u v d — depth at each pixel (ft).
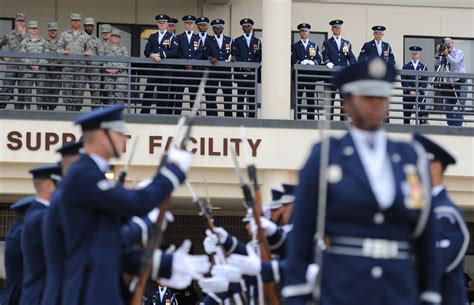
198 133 154.10
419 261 49.83
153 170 154.51
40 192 74.69
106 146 59.16
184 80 166.50
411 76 178.70
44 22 188.34
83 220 58.23
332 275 48.21
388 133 159.12
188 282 61.72
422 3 197.77
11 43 167.73
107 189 57.52
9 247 79.61
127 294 61.67
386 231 48.08
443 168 66.74
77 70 169.27
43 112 152.35
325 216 48.29
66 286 58.80
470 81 188.65
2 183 154.10
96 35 189.47
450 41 177.99
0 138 151.64
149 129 153.07
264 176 156.76
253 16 192.13
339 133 157.58
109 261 58.29
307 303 50.19
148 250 60.08
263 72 160.86
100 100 169.58
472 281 189.67
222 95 158.61
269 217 81.51
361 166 48.21
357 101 48.83
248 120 155.22
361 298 47.67
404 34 196.95
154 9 191.21
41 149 152.25
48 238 60.44
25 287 70.44
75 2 189.26
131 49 190.70
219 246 79.51
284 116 159.53
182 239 192.44
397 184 48.11
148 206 57.88
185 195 155.22
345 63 170.81
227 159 154.51
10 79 154.92
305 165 49.11
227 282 70.28
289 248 50.03
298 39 194.08
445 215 65.31
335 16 194.90
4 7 187.32
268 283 68.59
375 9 196.03
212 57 164.25
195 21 170.30
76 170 57.93
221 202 164.86
